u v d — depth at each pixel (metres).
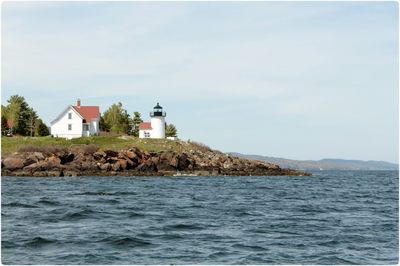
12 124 123.38
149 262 20.86
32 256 21.58
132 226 29.06
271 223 31.61
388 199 53.53
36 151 92.12
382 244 25.73
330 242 25.86
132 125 141.25
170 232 27.39
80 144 105.12
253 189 62.62
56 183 66.38
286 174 113.19
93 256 21.67
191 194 52.28
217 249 23.42
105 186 61.78
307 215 36.41
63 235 25.86
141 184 67.44
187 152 105.62
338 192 63.31
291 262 21.41
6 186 59.41
